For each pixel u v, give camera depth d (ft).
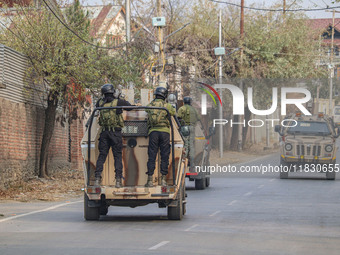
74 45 182.60
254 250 72.23
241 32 354.74
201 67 349.61
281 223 98.94
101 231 88.28
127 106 97.96
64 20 186.19
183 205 109.50
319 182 189.26
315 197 144.77
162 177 98.43
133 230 89.51
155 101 100.01
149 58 255.91
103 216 109.29
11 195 147.84
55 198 146.51
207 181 175.01
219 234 85.66
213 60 350.64
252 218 105.70
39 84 186.91
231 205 127.95
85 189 98.73
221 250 72.02
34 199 143.02
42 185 169.27
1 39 185.78
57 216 108.78
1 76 162.71
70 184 176.24
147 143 100.12
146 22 306.14
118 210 119.55
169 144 98.94
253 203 131.75
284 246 75.46
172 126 98.43
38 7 200.03
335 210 118.62
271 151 220.64
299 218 106.01
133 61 227.81
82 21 193.47
